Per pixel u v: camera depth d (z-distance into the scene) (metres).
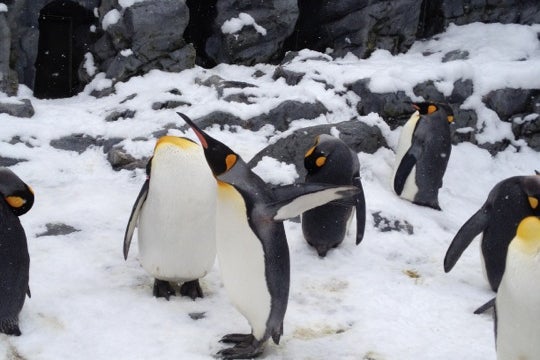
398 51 12.27
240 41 11.15
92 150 8.50
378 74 9.95
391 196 8.27
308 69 10.16
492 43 12.06
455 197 9.05
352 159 6.58
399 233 7.29
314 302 5.64
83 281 5.73
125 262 6.12
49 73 10.85
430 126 8.30
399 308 5.60
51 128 8.76
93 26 10.96
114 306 5.30
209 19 11.32
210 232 5.29
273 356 4.74
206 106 9.11
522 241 3.82
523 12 12.88
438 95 10.05
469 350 4.94
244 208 4.31
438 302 5.75
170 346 4.78
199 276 5.50
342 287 5.96
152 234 5.23
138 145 8.28
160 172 5.12
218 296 5.62
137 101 9.54
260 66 11.29
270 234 4.36
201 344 4.84
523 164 10.18
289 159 8.27
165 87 9.93
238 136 8.85
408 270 6.47
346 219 6.54
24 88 10.52
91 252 6.25
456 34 12.61
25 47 10.60
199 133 4.33
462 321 5.42
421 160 8.25
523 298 3.80
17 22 10.34
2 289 4.63
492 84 10.37
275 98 9.47
